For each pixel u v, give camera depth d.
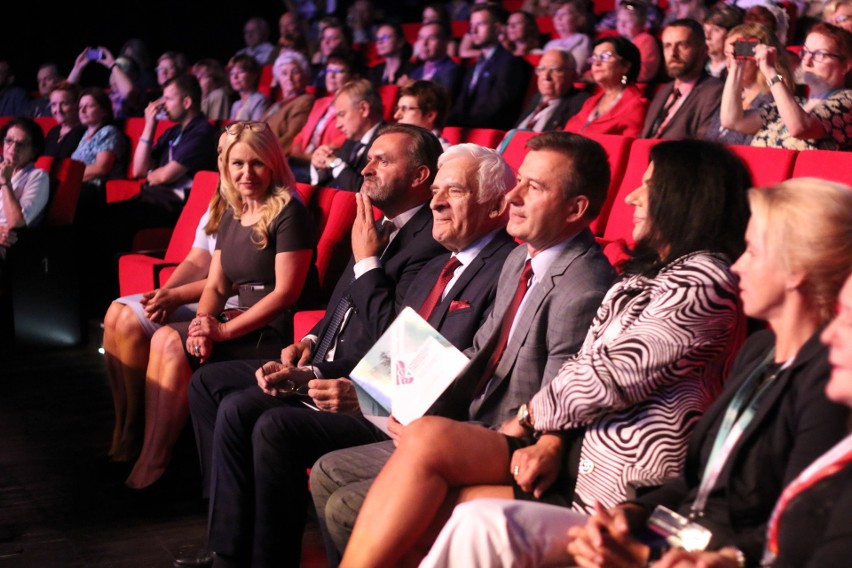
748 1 4.85
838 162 2.66
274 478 2.58
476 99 5.76
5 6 9.31
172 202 5.63
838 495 1.39
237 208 3.52
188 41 9.62
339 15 8.94
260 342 3.39
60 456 3.75
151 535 3.07
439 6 7.57
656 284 2.00
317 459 2.54
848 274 1.60
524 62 5.75
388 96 5.75
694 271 1.94
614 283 2.17
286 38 7.64
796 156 2.78
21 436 3.97
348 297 3.01
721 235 1.99
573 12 6.01
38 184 5.29
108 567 2.85
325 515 2.33
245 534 2.73
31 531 3.09
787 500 1.45
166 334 3.39
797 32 5.01
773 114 3.46
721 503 1.68
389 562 1.96
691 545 1.66
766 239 1.64
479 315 2.59
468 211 2.64
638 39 5.18
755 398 1.67
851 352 1.36
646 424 1.95
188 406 3.38
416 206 3.05
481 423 2.36
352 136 4.67
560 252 2.35
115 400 3.70
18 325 5.25
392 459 2.02
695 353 1.93
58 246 5.30
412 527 1.96
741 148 2.94
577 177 2.30
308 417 2.60
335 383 2.64
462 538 1.77
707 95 3.98
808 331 1.65
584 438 2.02
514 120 5.72
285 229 3.39
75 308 5.39
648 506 1.77
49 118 7.41
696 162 2.01
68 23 9.45
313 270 3.54
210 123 5.87
